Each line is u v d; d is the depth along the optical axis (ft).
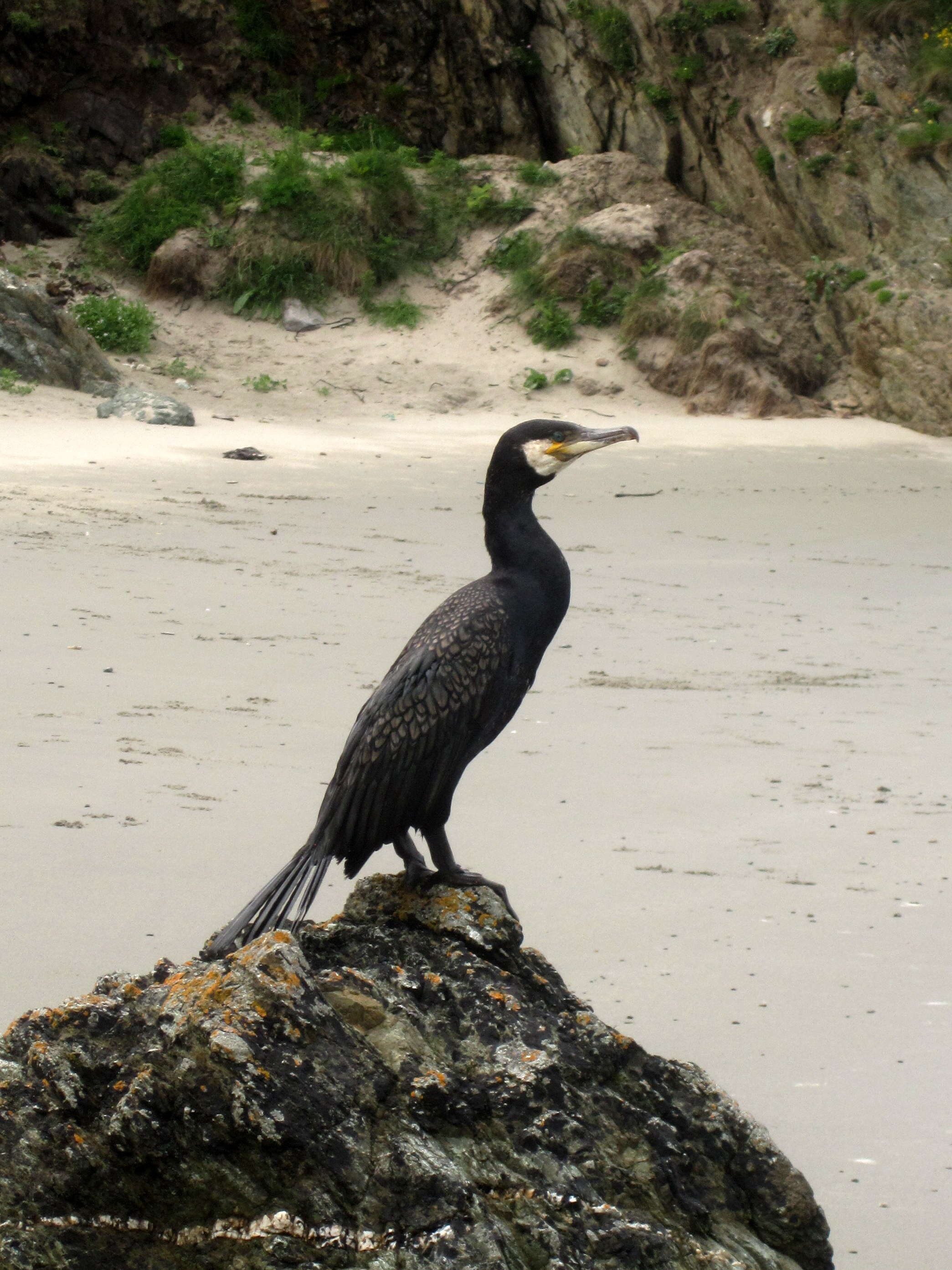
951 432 113.39
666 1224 14.82
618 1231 14.01
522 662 19.12
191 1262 13.66
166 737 36.11
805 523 78.48
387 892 18.56
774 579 63.87
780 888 27.96
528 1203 14.15
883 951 25.08
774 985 23.62
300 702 40.37
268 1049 13.85
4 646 43.86
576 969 24.11
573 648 49.88
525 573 19.45
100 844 28.32
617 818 32.17
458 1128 14.66
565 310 128.67
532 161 144.77
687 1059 21.03
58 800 30.73
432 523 72.84
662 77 137.90
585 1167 14.75
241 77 144.46
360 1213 13.57
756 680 46.16
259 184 132.46
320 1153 13.60
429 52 143.95
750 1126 16.31
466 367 122.93
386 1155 13.78
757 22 136.05
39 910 25.00
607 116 141.28
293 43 144.97
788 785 35.01
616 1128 15.57
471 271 134.21
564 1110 15.21
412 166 140.87
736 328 122.01
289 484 81.15
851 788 34.88
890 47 130.93
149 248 130.62
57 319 107.04
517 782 34.76
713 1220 15.62
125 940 24.02
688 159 138.51
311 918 26.00
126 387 103.86
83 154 135.85
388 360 122.72
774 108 131.95
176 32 142.51
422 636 18.66
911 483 92.73
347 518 72.74
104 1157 14.03
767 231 134.21
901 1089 20.43
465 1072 15.33
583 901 27.04
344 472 86.69
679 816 32.45
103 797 31.19
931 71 127.44
